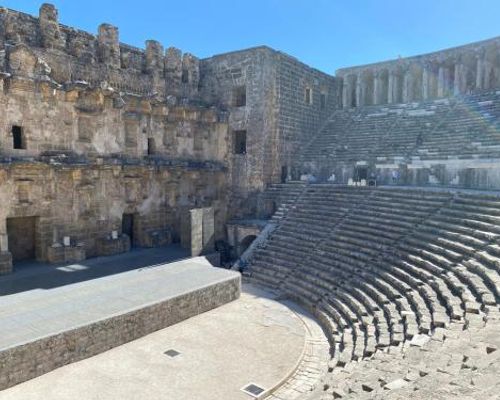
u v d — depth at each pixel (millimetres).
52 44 26797
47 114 26359
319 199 32062
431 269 18609
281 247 28484
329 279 23188
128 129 31484
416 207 24922
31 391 14070
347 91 47312
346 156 38344
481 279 15922
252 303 23250
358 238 25375
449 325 13469
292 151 40281
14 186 25031
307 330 19953
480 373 9258
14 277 23547
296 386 15164
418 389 9148
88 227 28938
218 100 38719
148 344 17828
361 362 13844
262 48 36094
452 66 42438
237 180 38188
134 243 33062
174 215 34938
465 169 29344
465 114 36000
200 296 21375
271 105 37250
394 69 44594
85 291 20641
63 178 27266
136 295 20062
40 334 15312
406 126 38812
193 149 36531
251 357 16984
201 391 14453
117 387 14508
